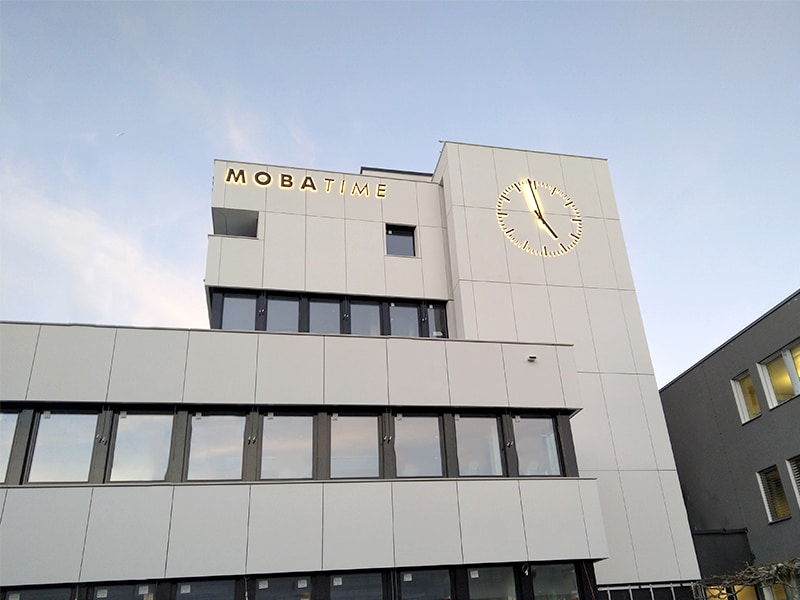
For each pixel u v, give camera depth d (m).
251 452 14.79
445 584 14.71
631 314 22.25
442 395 16.28
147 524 13.52
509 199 22.92
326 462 15.12
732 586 19.27
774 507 21.25
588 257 22.78
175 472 14.27
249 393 15.21
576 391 17.11
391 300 21.47
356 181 22.69
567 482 15.96
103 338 14.96
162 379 14.91
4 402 14.09
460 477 15.55
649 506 19.52
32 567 12.78
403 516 14.75
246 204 21.33
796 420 20.23
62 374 14.46
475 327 20.66
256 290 20.22
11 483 13.48
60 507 13.33
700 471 24.83
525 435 16.55
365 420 15.84
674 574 18.81
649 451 20.30
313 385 15.64
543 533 15.30
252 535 13.85
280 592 13.84
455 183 22.69
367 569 14.20
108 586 13.15
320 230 21.55
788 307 20.70
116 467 14.16
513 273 21.77
